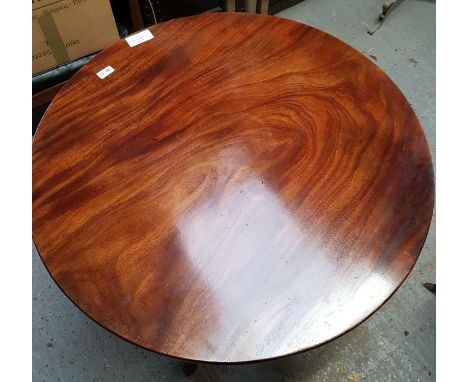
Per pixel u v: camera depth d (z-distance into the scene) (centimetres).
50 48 127
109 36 134
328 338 65
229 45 100
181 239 74
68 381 111
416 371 113
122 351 115
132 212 76
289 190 79
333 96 92
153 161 83
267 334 65
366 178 80
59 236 73
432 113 164
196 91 93
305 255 72
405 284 126
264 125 88
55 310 120
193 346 64
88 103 91
